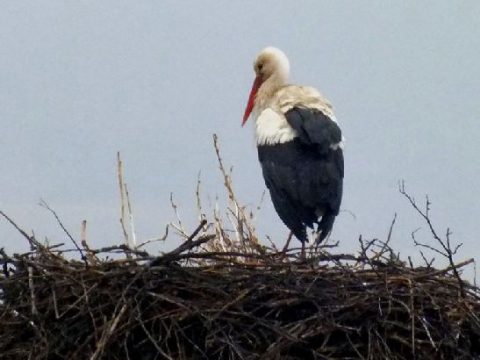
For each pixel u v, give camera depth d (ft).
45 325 38.27
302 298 38.09
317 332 37.47
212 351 37.96
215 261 40.06
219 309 37.37
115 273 37.65
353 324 38.24
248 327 37.70
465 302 38.65
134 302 37.63
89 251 39.14
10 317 38.86
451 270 39.86
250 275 38.37
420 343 38.29
